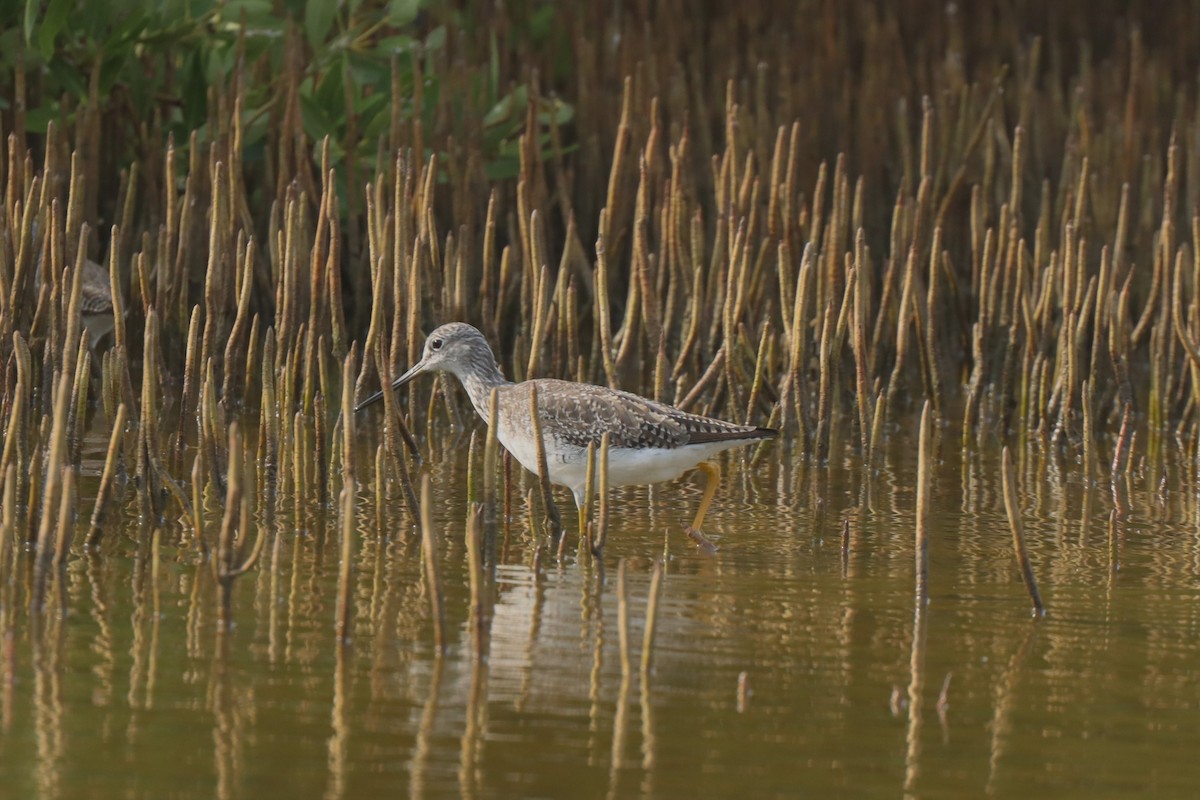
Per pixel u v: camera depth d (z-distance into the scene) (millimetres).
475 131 19609
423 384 16094
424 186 16328
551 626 9555
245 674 8508
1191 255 20922
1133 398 17828
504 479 13172
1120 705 8461
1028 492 13852
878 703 8406
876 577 10891
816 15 28750
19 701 8008
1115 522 11445
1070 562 11414
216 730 7750
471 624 9523
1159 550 11828
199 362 15398
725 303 15617
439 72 21047
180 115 20344
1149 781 7473
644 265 15570
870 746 7812
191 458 13672
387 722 7914
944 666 9016
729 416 15883
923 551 10195
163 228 16344
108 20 18172
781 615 9930
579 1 28016
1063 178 20547
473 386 13406
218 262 15359
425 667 8727
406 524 11945
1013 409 17109
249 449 14008
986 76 26359
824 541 11922
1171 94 27453
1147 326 17062
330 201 14523
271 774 7258
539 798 7098
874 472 14484
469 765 7434
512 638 9297
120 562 10547
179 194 19078
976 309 19094
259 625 9336
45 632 9047
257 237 18547
